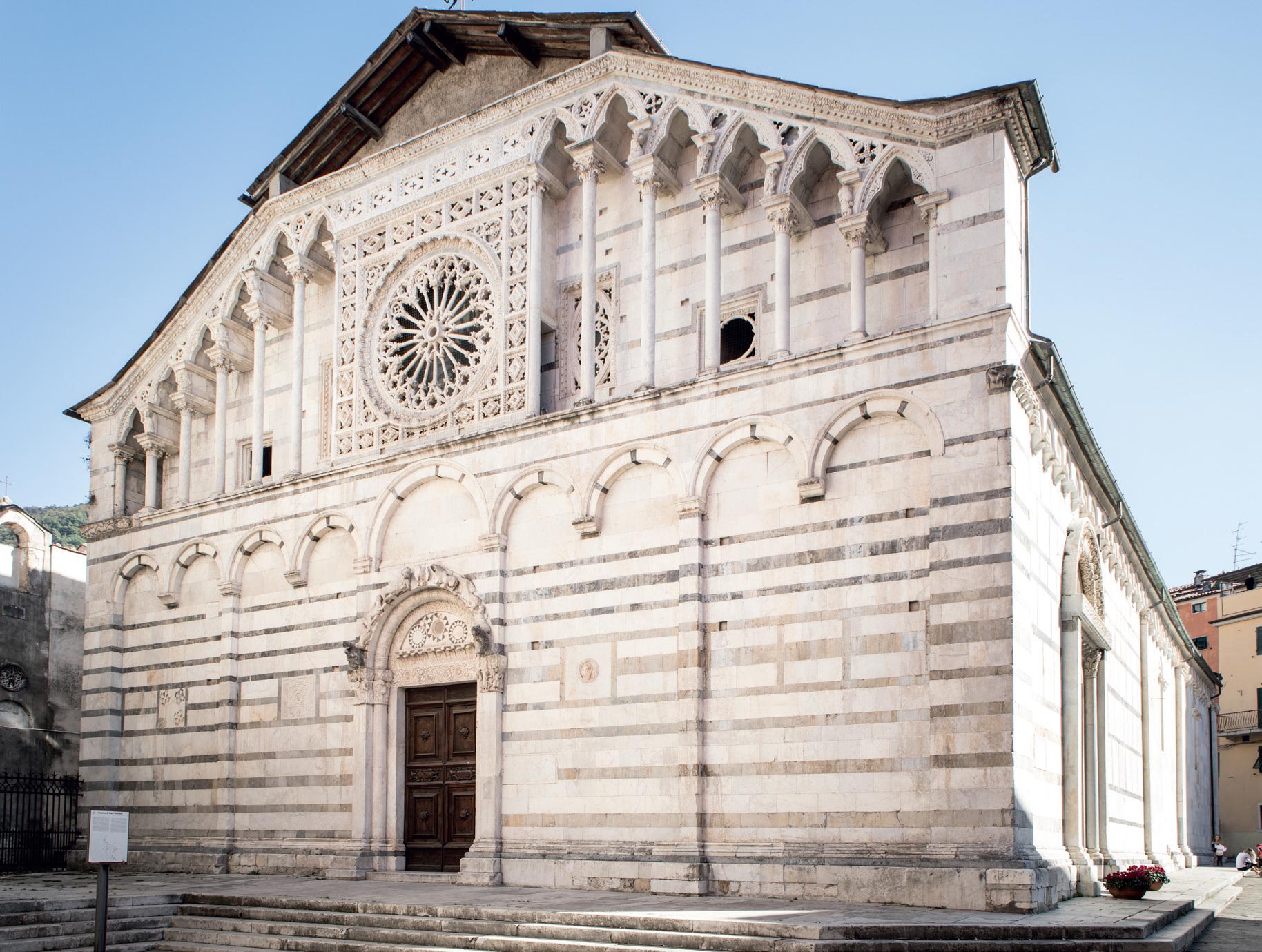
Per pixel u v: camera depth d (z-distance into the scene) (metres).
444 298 32.62
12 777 41.34
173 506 36.69
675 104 29.00
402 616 30.84
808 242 27.88
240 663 34.12
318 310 36.09
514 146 31.66
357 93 34.78
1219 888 32.38
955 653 22.67
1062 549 27.55
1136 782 37.38
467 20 32.38
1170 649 46.66
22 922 22.69
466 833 29.20
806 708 24.34
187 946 22.77
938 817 22.20
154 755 35.50
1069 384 26.34
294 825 31.81
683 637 25.88
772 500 25.67
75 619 47.75
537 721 27.88
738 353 29.25
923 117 25.50
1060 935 18.20
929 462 23.89
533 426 29.22
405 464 31.33
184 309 37.69
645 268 28.59
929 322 24.50
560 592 28.22
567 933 19.91
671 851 25.03
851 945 17.64
